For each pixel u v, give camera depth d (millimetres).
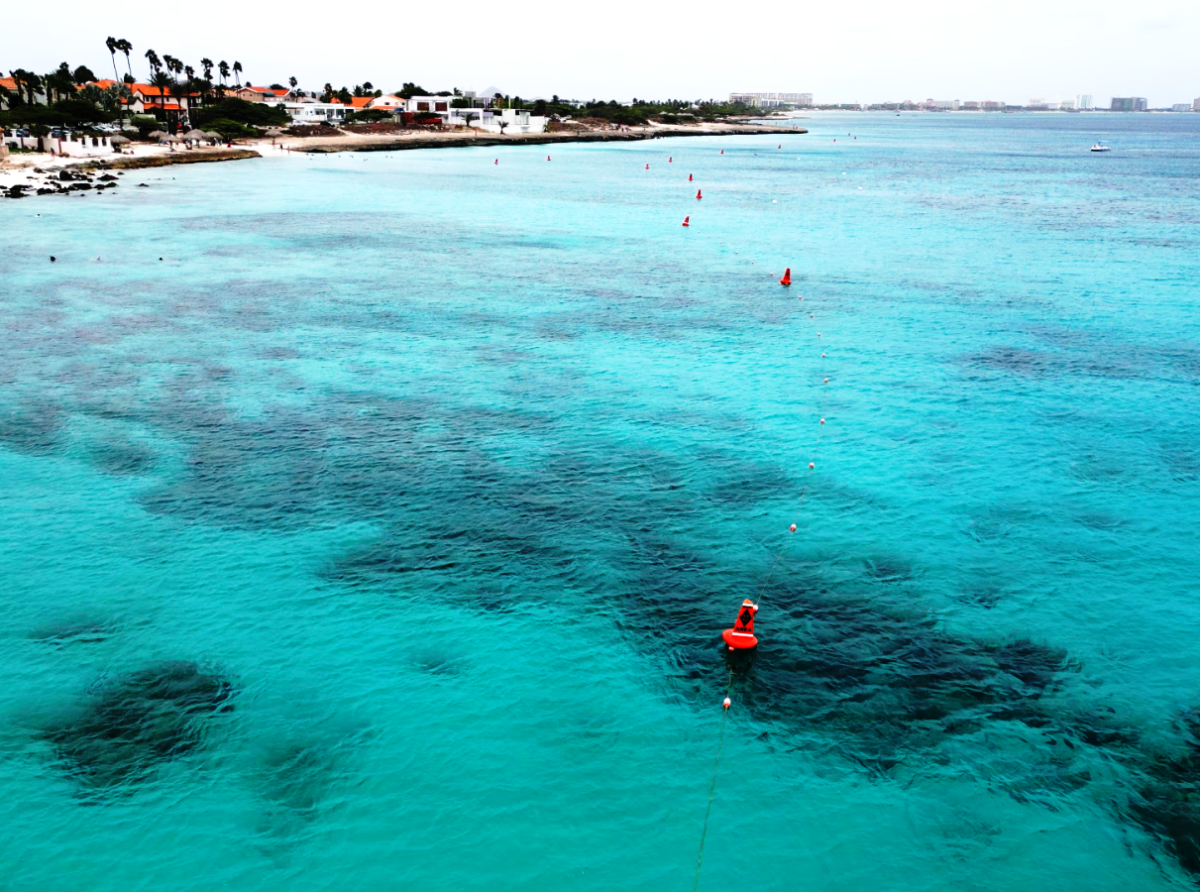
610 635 25797
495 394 44625
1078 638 25859
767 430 40406
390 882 18266
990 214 111500
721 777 20922
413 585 28016
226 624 25969
